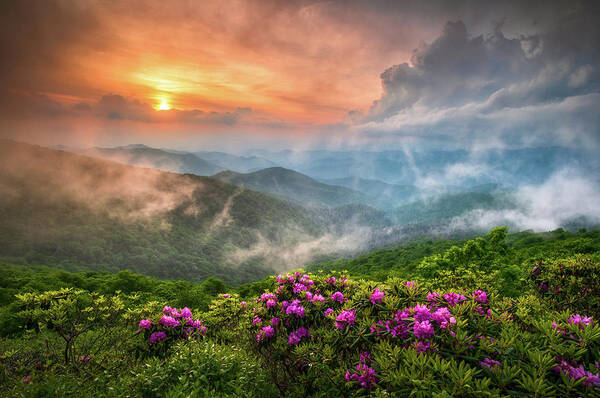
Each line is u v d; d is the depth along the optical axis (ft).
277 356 13.39
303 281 16.70
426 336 8.77
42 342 18.88
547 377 7.40
